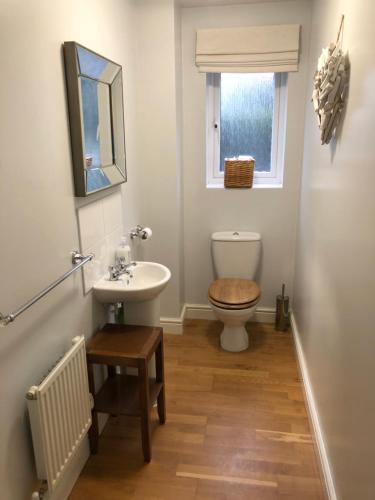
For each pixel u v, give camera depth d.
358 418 1.31
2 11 1.19
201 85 2.88
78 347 1.66
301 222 2.83
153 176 2.87
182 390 2.48
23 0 1.29
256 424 2.19
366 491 1.21
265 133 3.08
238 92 3.00
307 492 1.77
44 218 1.47
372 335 1.19
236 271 3.10
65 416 1.55
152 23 2.59
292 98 2.83
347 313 1.48
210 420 2.22
